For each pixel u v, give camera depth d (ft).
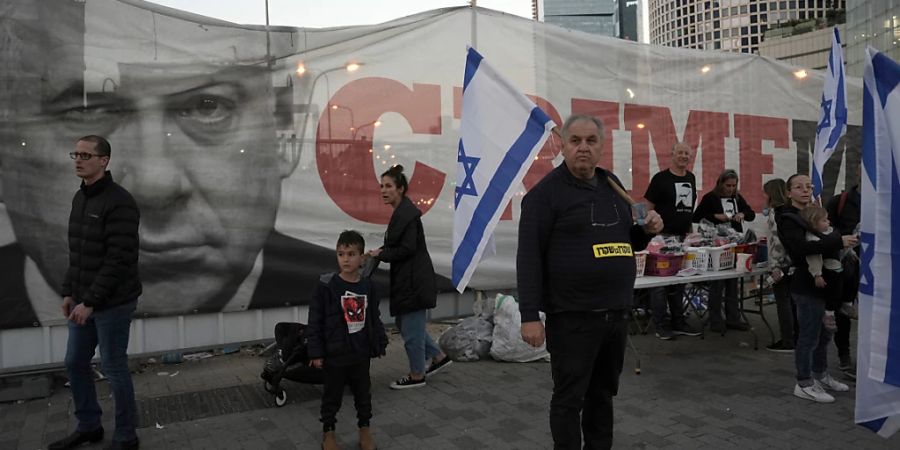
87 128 16.70
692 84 26.43
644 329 23.86
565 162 9.85
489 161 11.91
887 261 8.84
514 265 22.74
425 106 20.88
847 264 16.97
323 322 12.21
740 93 27.66
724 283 23.97
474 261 11.84
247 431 13.50
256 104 18.53
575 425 9.55
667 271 18.47
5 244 15.98
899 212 8.73
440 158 21.20
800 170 29.48
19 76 16.05
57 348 16.61
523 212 9.73
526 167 11.43
